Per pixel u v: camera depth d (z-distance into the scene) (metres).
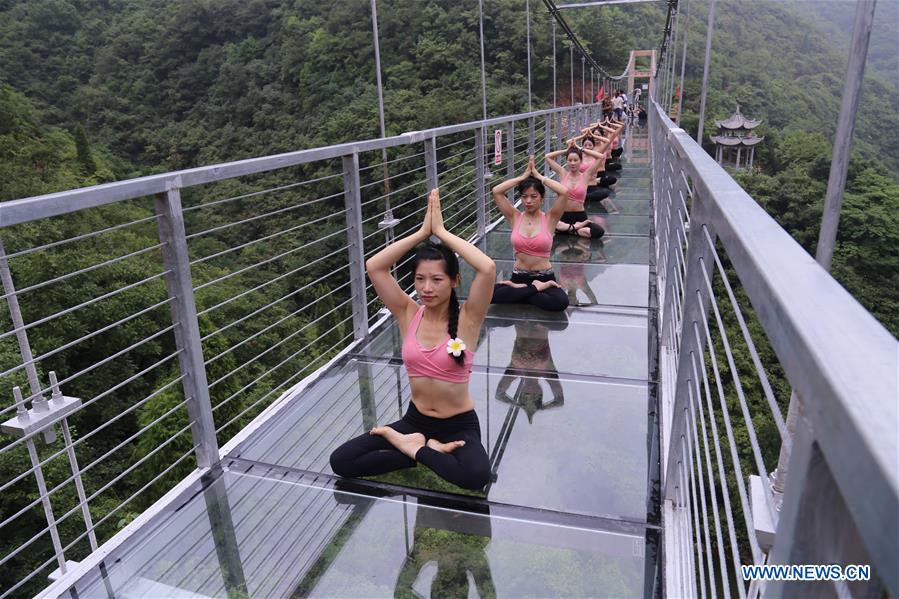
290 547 2.18
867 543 0.39
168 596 1.97
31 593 9.23
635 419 2.92
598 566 2.03
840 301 0.58
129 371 14.09
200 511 2.36
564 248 6.15
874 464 0.37
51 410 1.86
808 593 0.55
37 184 20.50
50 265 12.61
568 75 35.03
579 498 2.37
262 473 2.59
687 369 2.00
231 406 12.91
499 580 2.01
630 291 4.77
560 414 2.99
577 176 6.58
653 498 2.35
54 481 9.81
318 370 3.52
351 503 2.41
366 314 3.91
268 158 2.76
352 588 2.00
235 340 15.94
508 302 4.49
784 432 0.96
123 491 11.96
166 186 2.21
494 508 2.34
